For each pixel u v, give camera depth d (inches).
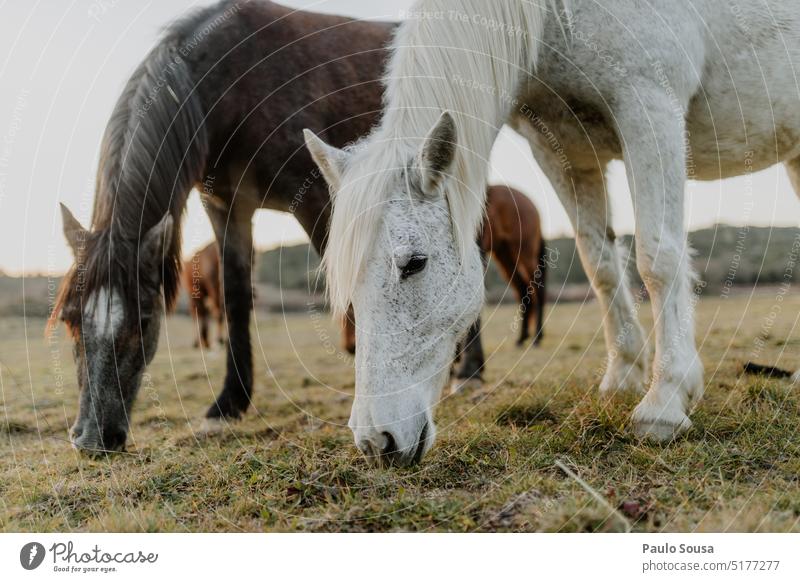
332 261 91.7
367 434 89.9
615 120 117.9
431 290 93.9
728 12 124.5
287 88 156.8
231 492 103.8
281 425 153.2
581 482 93.9
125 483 111.0
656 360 116.7
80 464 121.2
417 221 92.1
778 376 150.7
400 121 99.7
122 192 129.6
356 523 91.4
